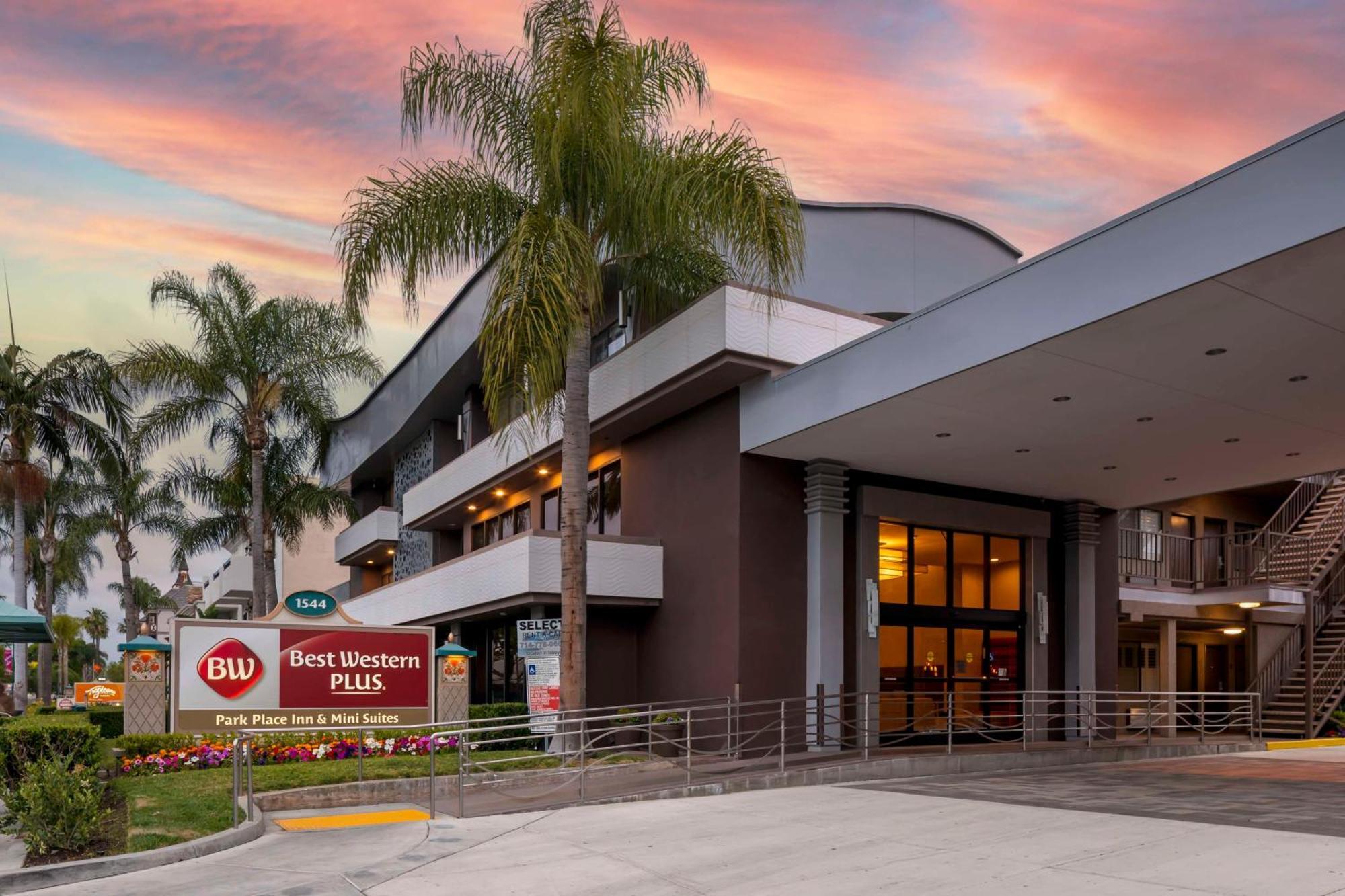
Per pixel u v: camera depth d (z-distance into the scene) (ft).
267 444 101.24
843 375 47.06
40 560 179.52
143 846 28.99
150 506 143.13
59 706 130.41
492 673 76.18
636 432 64.64
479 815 35.76
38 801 29.30
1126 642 85.66
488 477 82.94
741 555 53.67
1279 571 78.23
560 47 46.29
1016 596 64.23
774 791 40.88
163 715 52.03
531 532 58.03
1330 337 36.35
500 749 52.54
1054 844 27.35
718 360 51.47
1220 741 63.41
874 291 71.46
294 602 47.75
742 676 52.75
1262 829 28.43
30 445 103.09
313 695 47.24
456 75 50.19
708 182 47.14
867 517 57.11
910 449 53.06
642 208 48.06
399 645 49.29
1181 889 21.62
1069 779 44.47
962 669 60.90
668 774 44.83
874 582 56.65
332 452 142.82
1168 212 32.91
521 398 45.24
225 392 94.27
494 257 49.83
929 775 47.21
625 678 61.62
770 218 46.52
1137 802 35.42
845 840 29.04
